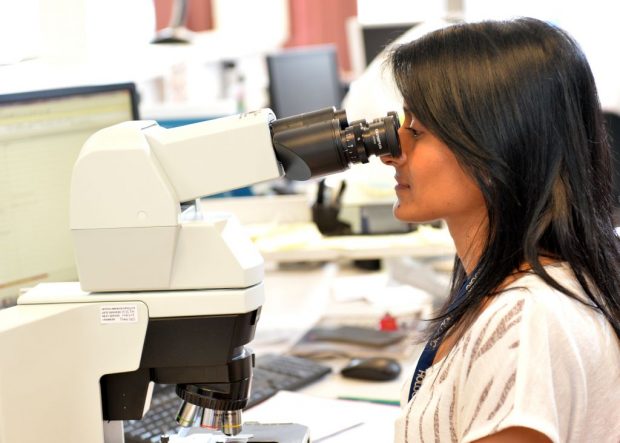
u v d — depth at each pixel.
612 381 0.89
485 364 0.85
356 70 3.76
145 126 0.93
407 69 0.95
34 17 2.01
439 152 0.96
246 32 4.69
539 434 0.81
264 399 1.44
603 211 1.00
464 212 0.99
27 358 0.89
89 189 0.89
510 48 0.92
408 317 1.90
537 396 0.81
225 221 0.93
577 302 0.89
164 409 1.38
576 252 0.93
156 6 4.50
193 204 0.98
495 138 0.91
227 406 0.96
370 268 2.37
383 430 1.31
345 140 0.92
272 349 1.77
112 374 0.95
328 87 3.38
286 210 2.18
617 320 0.93
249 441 1.07
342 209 2.02
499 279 0.93
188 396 0.96
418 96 0.94
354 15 4.78
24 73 1.69
